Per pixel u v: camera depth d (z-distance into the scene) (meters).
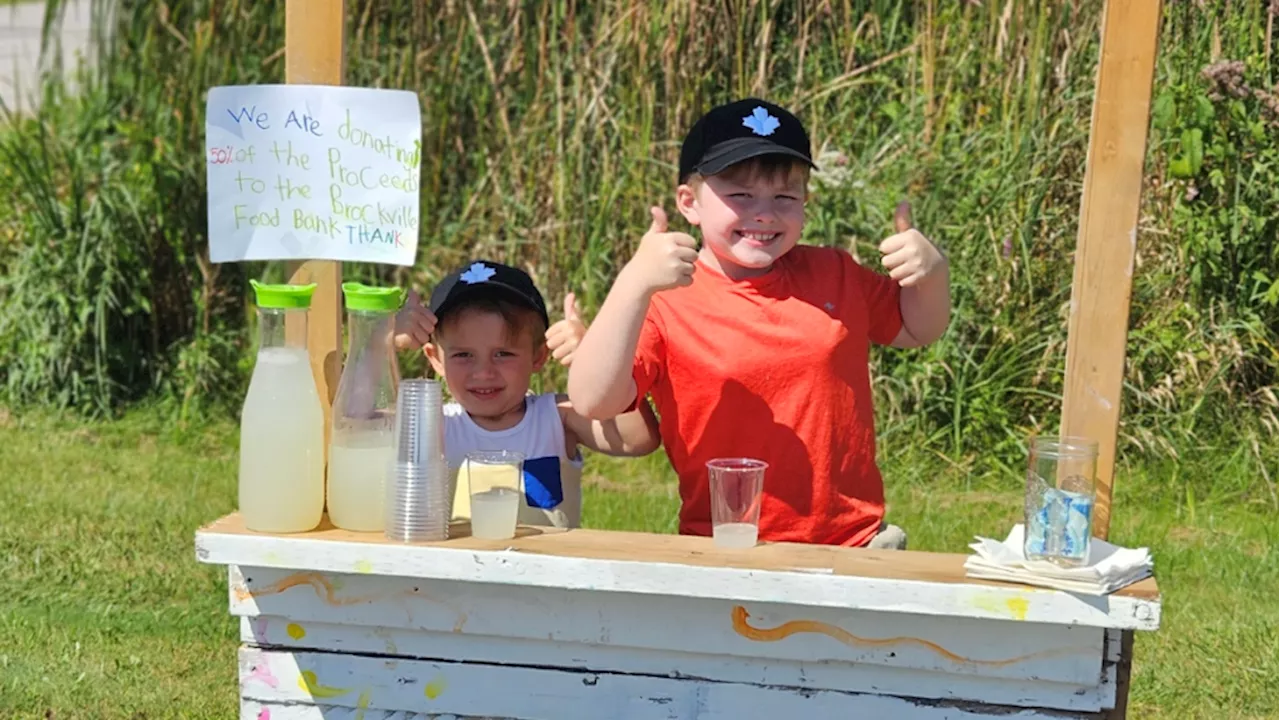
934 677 2.34
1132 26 2.39
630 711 2.44
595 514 5.29
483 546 2.40
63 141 7.29
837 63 6.28
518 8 6.50
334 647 2.53
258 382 2.49
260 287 2.47
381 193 2.64
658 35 6.24
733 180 2.77
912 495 5.63
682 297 2.88
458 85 6.73
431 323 2.88
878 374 6.05
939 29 6.13
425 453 2.44
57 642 4.03
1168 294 5.81
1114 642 2.29
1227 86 5.52
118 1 7.33
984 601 2.20
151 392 6.95
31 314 6.87
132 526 5.13
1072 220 5.94
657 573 2.29
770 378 2.81
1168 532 5.20
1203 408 5.72
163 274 7.09
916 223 6.04
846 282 2.93
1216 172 5.57
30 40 7.82
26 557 4.77
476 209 6.76
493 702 2.48
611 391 2.66
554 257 6.45
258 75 7.07
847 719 2.37
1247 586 4.65
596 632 2.42
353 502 2.51
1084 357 2.47
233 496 5.59
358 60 6.84
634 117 6.30
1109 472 2.49
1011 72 6.00
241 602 2.53
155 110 7.18
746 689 2.40
